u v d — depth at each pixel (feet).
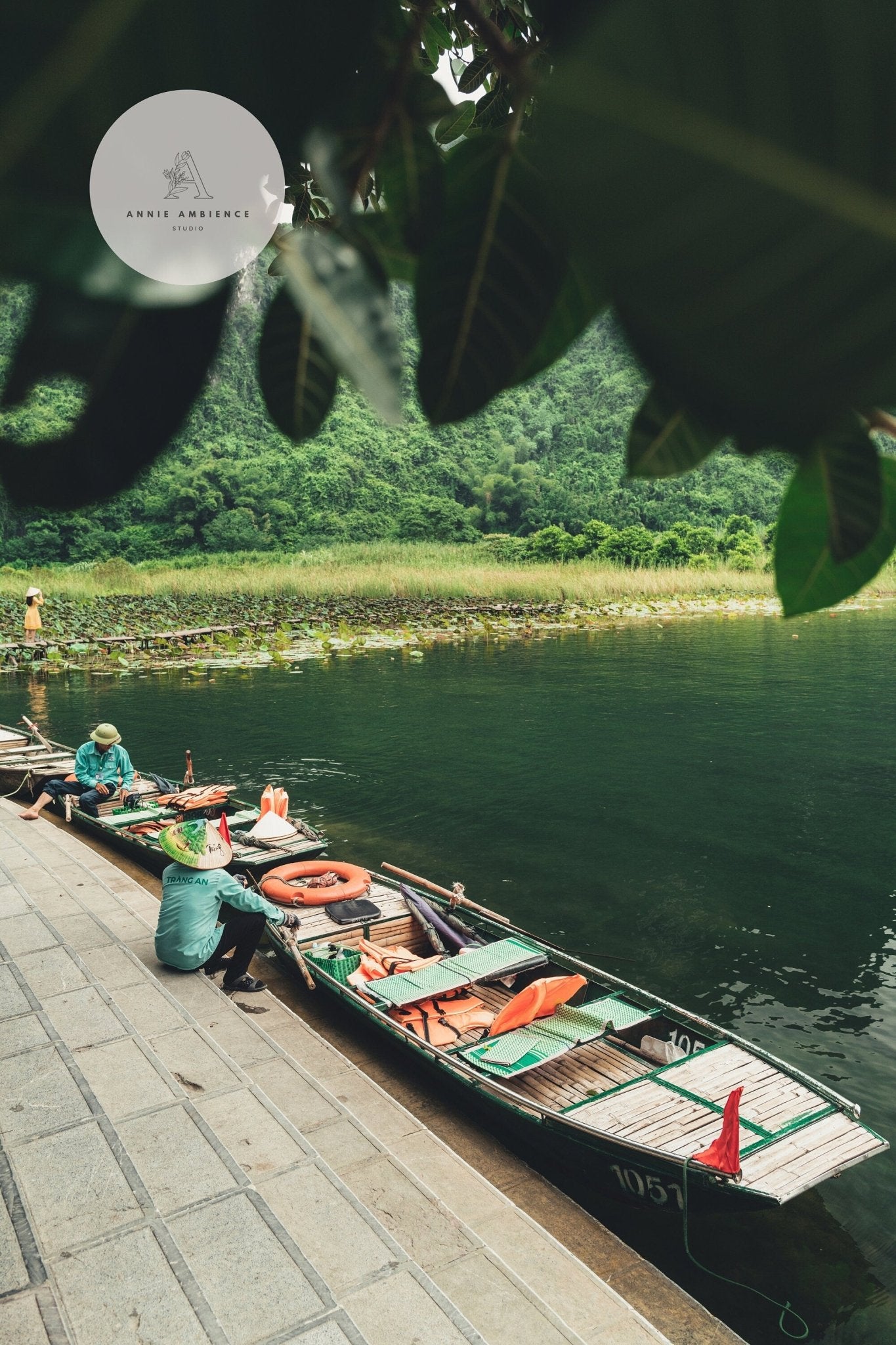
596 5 0.83
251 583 137.18
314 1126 17.12
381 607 131.13
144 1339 10.68
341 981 25.35
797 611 1.19
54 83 0.87
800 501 1.15
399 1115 18.92
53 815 42.78
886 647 97.19
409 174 1.18
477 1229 15.53
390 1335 11.28
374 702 68.18
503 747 55.01
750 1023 24.94
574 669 82.94
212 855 23.68
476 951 25.63
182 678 79.92
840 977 27.43
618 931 30.58
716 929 30.63
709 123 0.82
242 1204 13.04
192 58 0.90
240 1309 11.15
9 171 0.90
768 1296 15.84
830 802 44.75
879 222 0.81
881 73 0.79
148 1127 15.08
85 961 23.17
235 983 23.88
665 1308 15.15
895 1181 18.58
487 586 144.87
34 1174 13.57
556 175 0.88
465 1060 20.61
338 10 0.94
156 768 50.29
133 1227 12.45
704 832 40.34
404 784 47.57
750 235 0.84
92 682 77.97
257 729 59.57
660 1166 17.04
